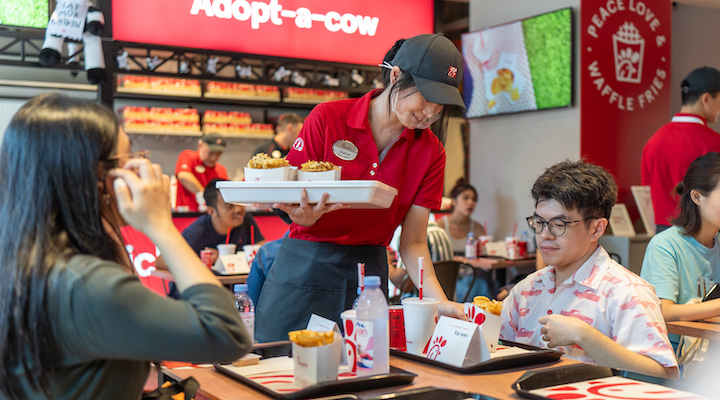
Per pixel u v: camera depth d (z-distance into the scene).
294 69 6.27
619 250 4.80
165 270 3.99
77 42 5.21
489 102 5.68
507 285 5.11
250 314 1.79
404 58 1.77
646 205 5.05
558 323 1.64
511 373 1.43
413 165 1.98
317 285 1.89
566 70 5.03
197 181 6.09
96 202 1.03
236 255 3.99
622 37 5.18
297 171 1.89
